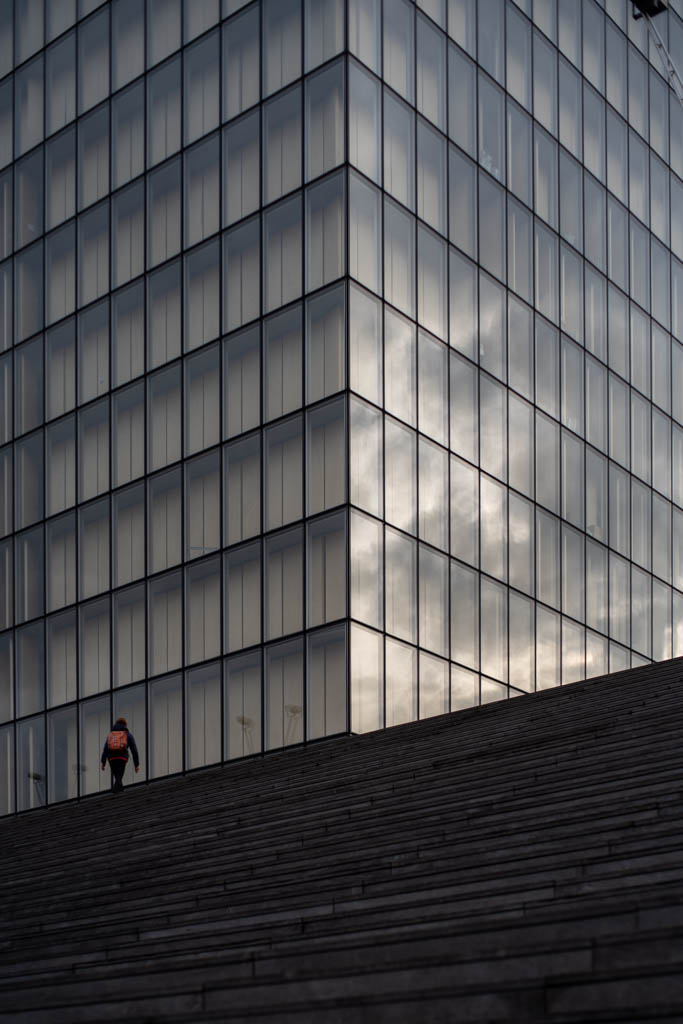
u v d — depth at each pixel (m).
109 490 36.09
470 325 35.03
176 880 17.08
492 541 34.84
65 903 18.08
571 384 38.53
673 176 44.25
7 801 37.22
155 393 35.41
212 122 35.03
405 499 32.31
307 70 32.94
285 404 32.38
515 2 38.06
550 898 11.15
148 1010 10.49
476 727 22.28
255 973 10.91
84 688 35.88
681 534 42.41
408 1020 8.47
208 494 33.78
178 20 36.28
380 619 31.16
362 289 31.77
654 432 41.84
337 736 30.12
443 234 34.44
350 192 31.72
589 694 22.08
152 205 36.19
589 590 38.19
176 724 33.59
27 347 38.91
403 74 33.78
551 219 38.53
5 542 38.59
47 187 39.06
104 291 37.06
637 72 43.09
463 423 34.41
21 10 40.66
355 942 10.59
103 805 27.75
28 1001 11.49
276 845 17.25
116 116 37.50
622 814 13.10
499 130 36.88
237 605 32.75
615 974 7.82
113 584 35.62
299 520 31.70
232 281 34.00
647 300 42.22
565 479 37.88
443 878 12.98
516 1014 8.08
